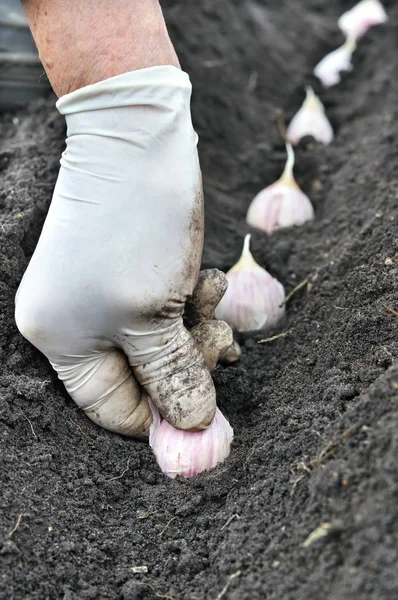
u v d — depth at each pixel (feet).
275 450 2.10
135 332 2.09
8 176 2.44
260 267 2.45
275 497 2.04
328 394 2.13
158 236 2.06
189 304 2.19
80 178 2.06
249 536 2.02
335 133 3.10
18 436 2.12
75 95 2.05
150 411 2.18
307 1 4.16
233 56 3.28
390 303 2.21
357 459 1.98
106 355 2.13
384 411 2.01
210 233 2.63
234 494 2.10
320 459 2.03
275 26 3.73
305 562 1.95
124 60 2.05
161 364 2.11
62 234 2.07
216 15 3.38
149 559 2.06
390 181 2.64
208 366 2.19
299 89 3.38
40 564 2.01
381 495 1.92
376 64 3.44
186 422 2.12
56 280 2.07
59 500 2.08
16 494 2.05
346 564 1.90
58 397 2.20
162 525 2.09
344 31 3.78
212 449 2.14
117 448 2.17
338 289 2.36
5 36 2.83
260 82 3.31
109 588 2.02
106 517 2.10
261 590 1.96
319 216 2.71
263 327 2.41
